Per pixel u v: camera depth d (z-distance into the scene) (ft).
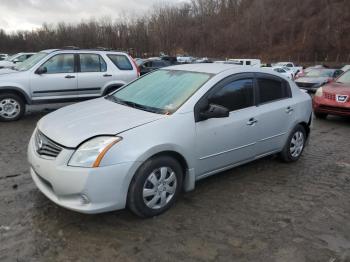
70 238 10.34
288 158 17.28
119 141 10.47
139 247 10.03
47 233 10.54
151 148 10.85
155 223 11.30
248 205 12.80
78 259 9.44
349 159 18.76
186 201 12.87
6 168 15.67
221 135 13.16
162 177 11.50
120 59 29.27
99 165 10.10
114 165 10.25
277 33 269.64
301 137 17.79
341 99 28.55
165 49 239.50
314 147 21.02
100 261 9.39
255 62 109.91
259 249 10.17
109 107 13.21
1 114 24.98
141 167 10.85
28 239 10.22
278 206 12.82
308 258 9.87
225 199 13.20
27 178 14.58
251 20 282.97
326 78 57.77
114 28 211.41
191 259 9.61
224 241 10.48
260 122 14.84
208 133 12.66
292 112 16.66
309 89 57.00
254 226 11.37
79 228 10.86
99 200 10.24
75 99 27.20
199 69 14.65
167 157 11.51
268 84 15.74
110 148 10.28
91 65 27.71
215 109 12.21
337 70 61.72
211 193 13.67
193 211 12.16
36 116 27.27
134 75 29.55
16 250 9.71
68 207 10.35
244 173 15.97
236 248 10.17
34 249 9.78
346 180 15.64
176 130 11.66
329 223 11.77
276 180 15.29
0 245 9.90
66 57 26.71
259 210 12.45
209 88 13.09
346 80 31.89
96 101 14.60
